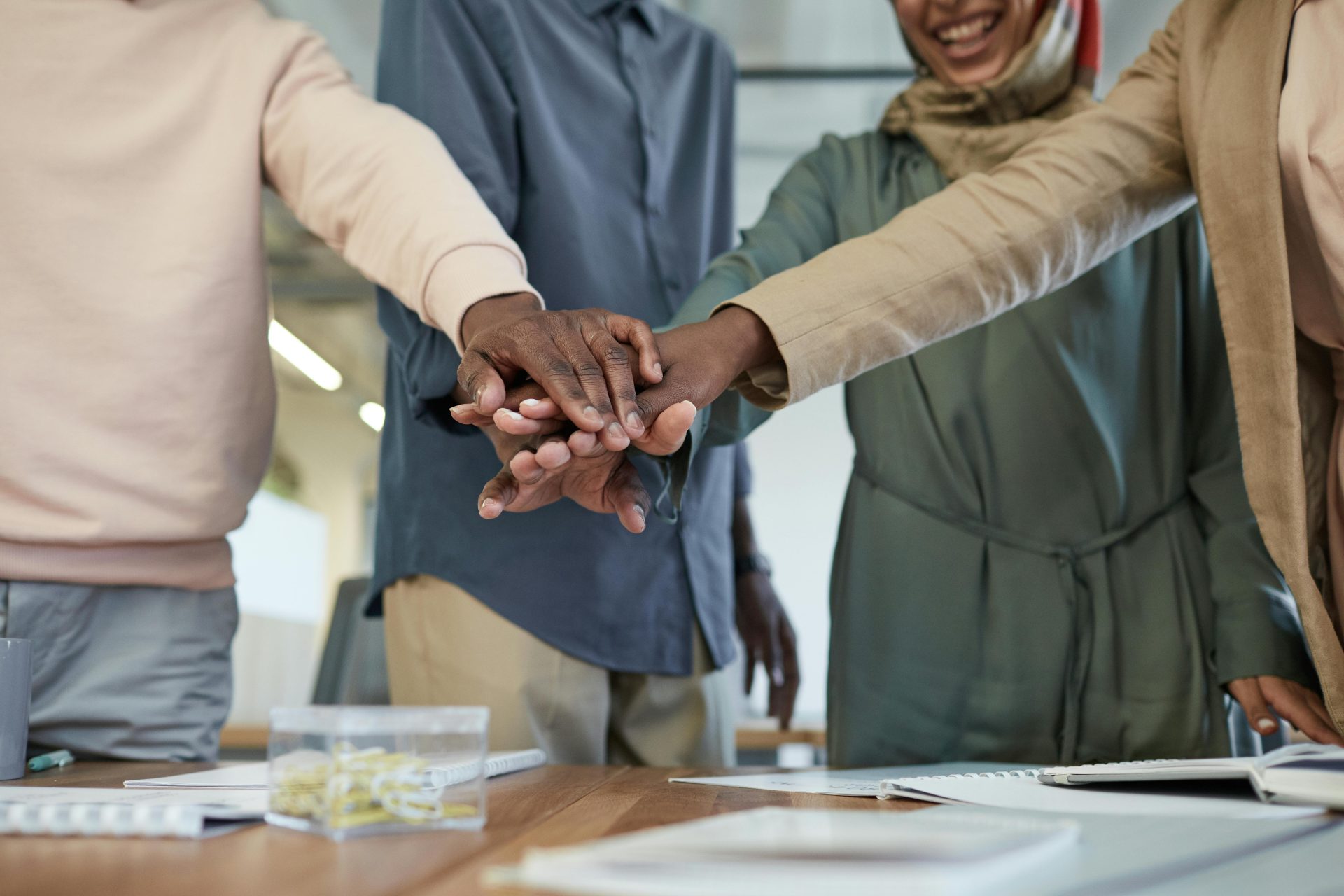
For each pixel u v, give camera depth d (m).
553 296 1.22
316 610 4.69
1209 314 1.23
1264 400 0.86
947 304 0.94
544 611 1.19
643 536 1.27
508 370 0.88
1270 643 1.04
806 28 4.89
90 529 0.98
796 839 0.39
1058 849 0.41
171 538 1.03
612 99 1.33
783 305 0.90
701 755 1.33
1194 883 0.38
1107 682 1.14
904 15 1.35
